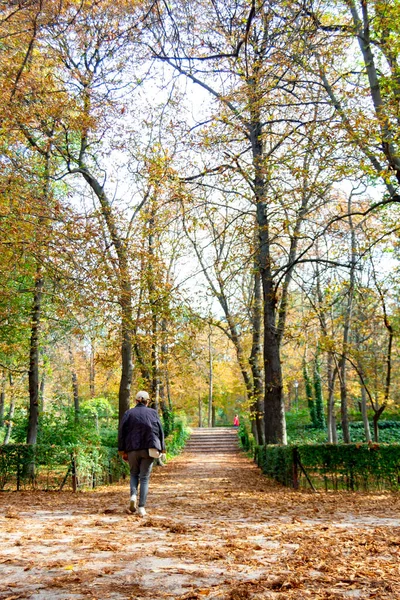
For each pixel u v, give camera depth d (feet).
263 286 63.31
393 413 146.20
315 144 42.73
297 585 13.56
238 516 28.58
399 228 52.85
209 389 172.96
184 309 60.95
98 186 60.44
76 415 54.49
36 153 51.16
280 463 51.98
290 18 35.09
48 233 37.68
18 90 38.93
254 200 53.72
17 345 62.39
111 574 14.96
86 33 42.55
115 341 55.31
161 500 37.42
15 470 45.37
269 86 41.47
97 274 39.65
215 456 112.68
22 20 38.63
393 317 68.74
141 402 29.63
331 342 63.93
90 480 47.75
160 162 50.83
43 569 15.51
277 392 62.75
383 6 40.04
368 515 28.37
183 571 15.23
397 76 41.73
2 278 45.27
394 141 39.52
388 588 13.01
